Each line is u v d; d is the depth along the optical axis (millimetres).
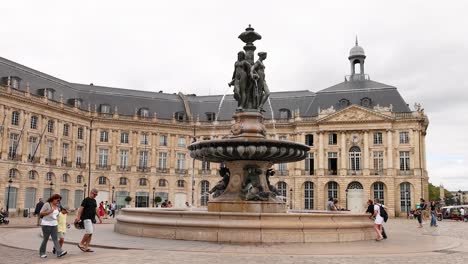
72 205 61094
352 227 16266
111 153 66250
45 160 56719
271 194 18453
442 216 54406
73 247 13742
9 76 52781
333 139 65312
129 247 13180
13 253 12461
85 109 65125
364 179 62500
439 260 11789
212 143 17266
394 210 60750
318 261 11156
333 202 28172
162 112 70562
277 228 14789
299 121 66500
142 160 67938
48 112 57344
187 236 15117
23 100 53125
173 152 69688
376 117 62531
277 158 17984
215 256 11664
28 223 30859
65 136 60656
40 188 55656
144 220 16406
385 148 62344
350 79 71188
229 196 18156
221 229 14773
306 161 66500
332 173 64625
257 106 19000
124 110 68250
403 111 62656
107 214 44750
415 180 60656
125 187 66500
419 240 17531
